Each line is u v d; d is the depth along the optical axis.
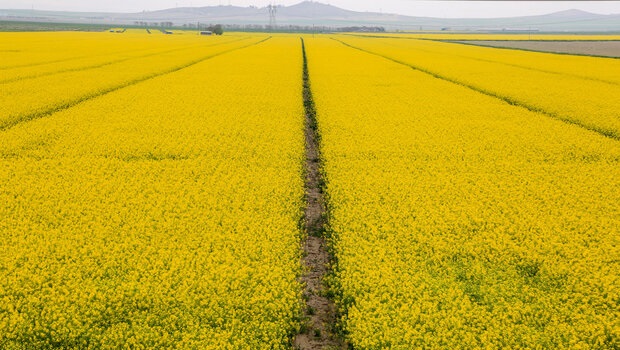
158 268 9.88
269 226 11.77
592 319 8.65
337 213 12.59
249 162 16.67
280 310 8.86
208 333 8.07
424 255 10.67
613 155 18.42
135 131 20.28
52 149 17.70
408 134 20.59
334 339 8.58
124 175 15.31
